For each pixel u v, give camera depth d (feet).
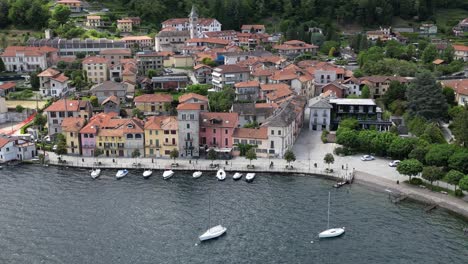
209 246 396.57
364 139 586.86
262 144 595.47
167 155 603.67
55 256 382.42
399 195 485.15
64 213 452.35
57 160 593.83
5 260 376.07
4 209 459.32
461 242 394.93
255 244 398.42
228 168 558.15
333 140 644.27
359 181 521.65
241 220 437.17
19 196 490.90
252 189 505.66
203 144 615.98
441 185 504.43
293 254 383.65
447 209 454.40
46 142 648.79
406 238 403.34
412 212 449.89
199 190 506.07
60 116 655.76
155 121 611.47
